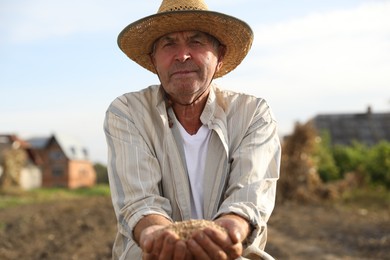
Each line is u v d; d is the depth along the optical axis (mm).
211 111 2479
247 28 2494
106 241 7934
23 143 39250
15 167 27188
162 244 1844
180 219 2400
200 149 2479
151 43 2543
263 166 2393
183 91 2381
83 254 7098
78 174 46125
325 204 14477
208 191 2430
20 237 8523
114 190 2346
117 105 2518
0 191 25281
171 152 2428
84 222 10062
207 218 2414
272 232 9195
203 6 2455
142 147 2404
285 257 7117
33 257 7055
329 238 8641
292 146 15133
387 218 11242
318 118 30516
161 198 2297
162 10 2465
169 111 2506
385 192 17266
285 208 13297
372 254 7453
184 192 2406
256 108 2549
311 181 15086
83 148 47812
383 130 29391
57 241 8109
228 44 2561
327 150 22250
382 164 19594
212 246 1838
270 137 2490
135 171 2328
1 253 7250
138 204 2242
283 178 14859
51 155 45000
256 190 2260
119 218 2285
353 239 8539
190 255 1844
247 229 2094
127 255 2309
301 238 8625
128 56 2729
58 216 11250
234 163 2412
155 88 2572
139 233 2129
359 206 14273
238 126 2525
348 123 30031
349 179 17281
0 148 35406
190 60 2383
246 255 2191
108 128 2484
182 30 2396
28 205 15375
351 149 23000
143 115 2488
